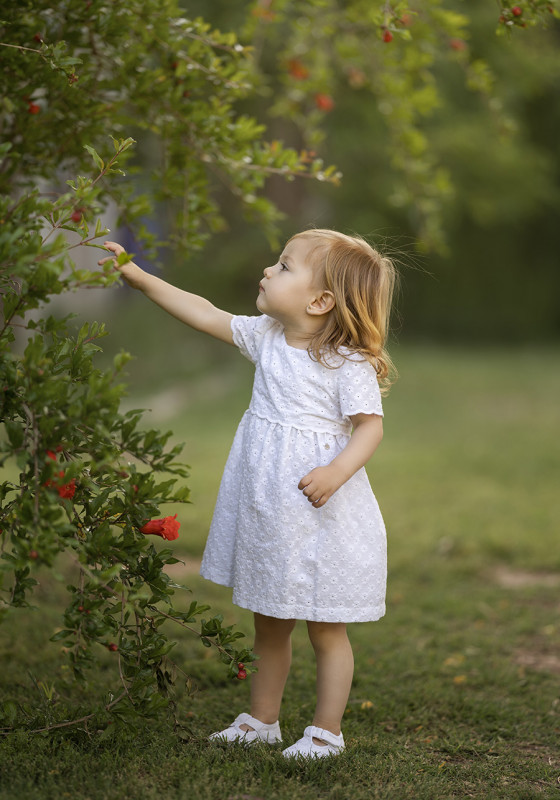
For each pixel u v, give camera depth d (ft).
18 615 13.42
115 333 49.73
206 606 8.05
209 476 25.03
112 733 8.54
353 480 8.84
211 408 39.81
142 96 10.86
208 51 10.84
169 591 7.92
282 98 20.07
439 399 42.73
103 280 7.20
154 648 8.02
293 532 8.53
